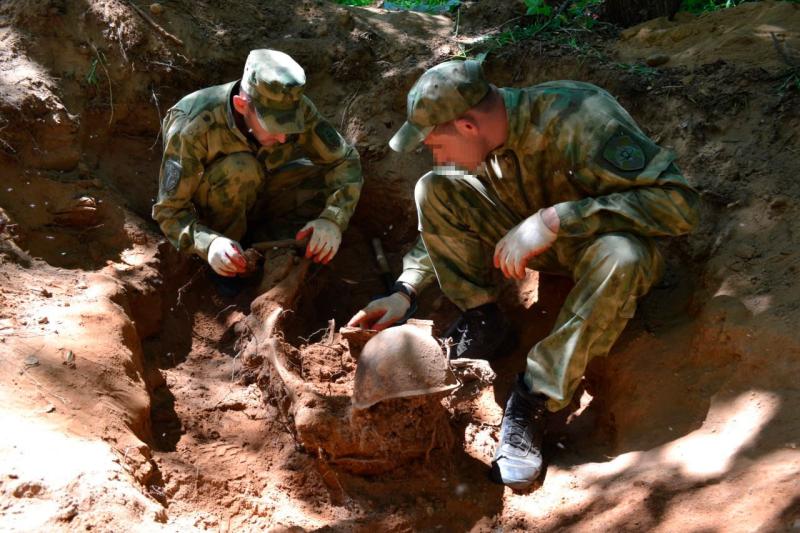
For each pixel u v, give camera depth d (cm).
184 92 457
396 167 452
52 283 350
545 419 318
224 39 472
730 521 247
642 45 459
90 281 358
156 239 403
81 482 248
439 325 402
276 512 293
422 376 290
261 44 476
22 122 398
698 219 309
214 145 381
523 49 464
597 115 310
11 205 379
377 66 479
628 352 337
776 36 425
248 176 387
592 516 276
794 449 261
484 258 369
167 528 251
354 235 462
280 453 321
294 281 375
